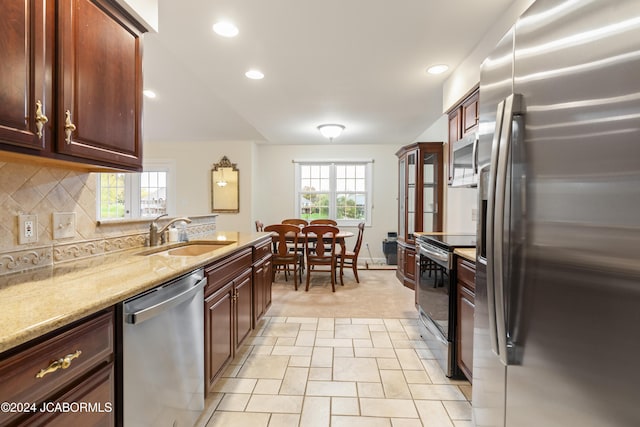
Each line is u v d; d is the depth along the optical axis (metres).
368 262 5.88
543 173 0.84
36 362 0.72
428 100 3.39
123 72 1.37
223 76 2.76
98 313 0.92
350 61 2.46
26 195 1.28
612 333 0.65
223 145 5.50
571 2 0.75
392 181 5.90
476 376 1.30
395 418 1.61
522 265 0.92
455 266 1.95
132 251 1.81
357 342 2.48
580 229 0.72
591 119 0.69
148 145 5.54
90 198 1.60
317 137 5.29
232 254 1.97
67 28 1.08
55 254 1.41
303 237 4.32
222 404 1.71
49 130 1.03
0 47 0.86
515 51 0.99
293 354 2.28
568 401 0.76
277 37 2.12
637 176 0.59
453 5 1.77
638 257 0.59
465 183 2.40
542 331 0.84
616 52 0.63
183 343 1.36
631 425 0.61
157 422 1.18
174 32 2.06
